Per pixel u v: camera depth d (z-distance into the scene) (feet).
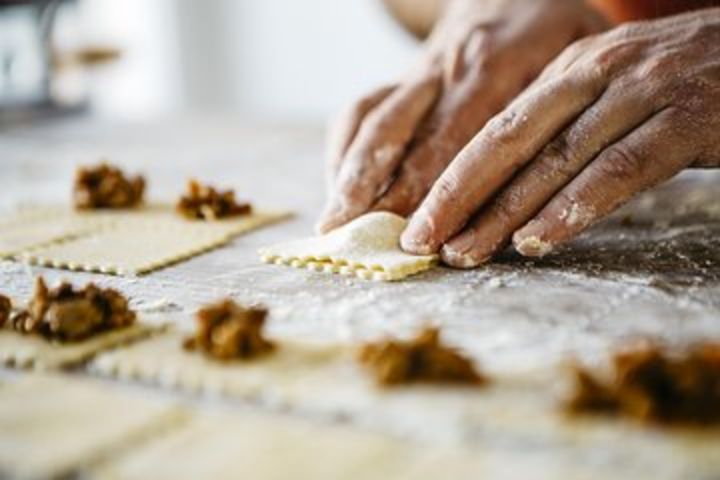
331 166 1.87
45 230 1.86
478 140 1.56
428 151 1.80
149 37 5.68
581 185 1.51
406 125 1.82
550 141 1.54
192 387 1.20
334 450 1.08
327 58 5.22
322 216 1.75
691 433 1.07
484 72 1.89
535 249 1.52
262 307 1.42
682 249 1.63
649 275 1.51
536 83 1.69
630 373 1.11
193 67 5.62
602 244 1.67
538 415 1.12
